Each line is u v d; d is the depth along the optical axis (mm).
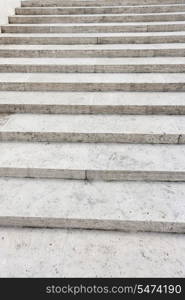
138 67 4363
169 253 2199
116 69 4410
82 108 3588
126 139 3174
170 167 2754
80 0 6379
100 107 3564
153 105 3502
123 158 2922
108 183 2768
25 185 2746
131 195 2598
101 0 6352
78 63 4484
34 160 2906
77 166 2799
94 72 4461
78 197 2582
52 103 3609
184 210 2416
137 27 5465
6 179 2838
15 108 3652
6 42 5316
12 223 2439
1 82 4055
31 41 5285
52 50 4816
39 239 2342
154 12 6023
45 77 4262
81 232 2406
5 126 3314
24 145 3193
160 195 2590
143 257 2170
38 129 3236
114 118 3498
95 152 3037
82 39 5195
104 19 5863
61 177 2832
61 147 3145
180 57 4680
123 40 5160
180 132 3102
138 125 3293
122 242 2307
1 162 2873
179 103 3531
